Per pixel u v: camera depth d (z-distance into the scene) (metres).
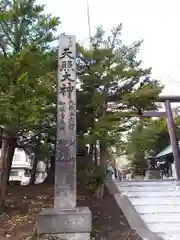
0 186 6.68
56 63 7.46
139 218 6.55
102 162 8.31
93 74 8.39
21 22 6.98
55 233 5.12
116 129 7.91
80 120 8.57
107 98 8.78
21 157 30.52
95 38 9.12
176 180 11.43
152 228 6.20
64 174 5.89
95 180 8.02
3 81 5.67
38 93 6.47
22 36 6.89
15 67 5.69
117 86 9.09
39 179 23.47
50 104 7.86
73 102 6.48
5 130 6.02
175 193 8.74
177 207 7.50
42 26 7.01
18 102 5.29
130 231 5.82
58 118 6.35
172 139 15.71
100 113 8.62
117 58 8.80
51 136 8.75
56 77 7.57
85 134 8.09
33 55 5.70
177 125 19.20
